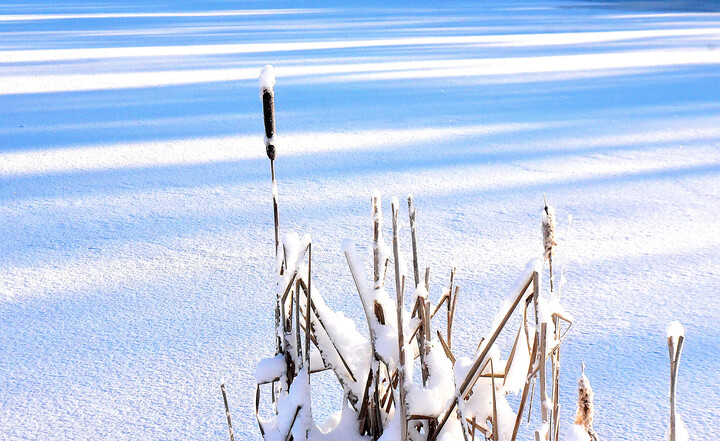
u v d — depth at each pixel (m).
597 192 4.00
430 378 1.33
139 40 15.40
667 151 5.00
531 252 3.03
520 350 1.25
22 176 4.42
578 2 30.75
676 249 3.07
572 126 5.93
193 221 3.50
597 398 1.90
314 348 1.49
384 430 1.32
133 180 4.32
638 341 2.22
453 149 5.11
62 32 17.69
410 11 26.11
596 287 2.65
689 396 1.91
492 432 1.30
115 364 2.09
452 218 3.52
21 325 2.35
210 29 18.62
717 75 9.07
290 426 1.33
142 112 6.81
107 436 1.76
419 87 8.32
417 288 1.34
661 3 28.00
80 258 2.99
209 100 7.53
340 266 2.88
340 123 6.15
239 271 2.82
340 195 3.95
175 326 2.33
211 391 1.95
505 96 7.58
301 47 13.46
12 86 8.62
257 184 4.21
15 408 1.88
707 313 2.42
